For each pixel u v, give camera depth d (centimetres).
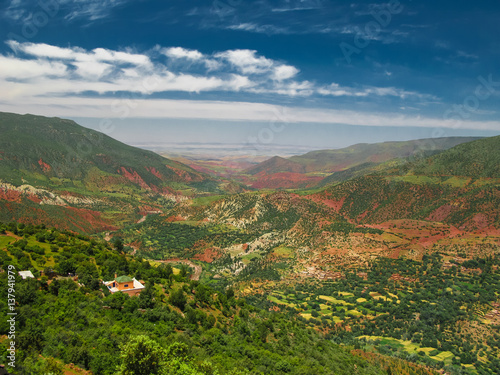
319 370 8144
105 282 9038
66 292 7369
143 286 9262
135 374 4984
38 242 10612
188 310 8850
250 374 6856
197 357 6538
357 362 10188
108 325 6719
